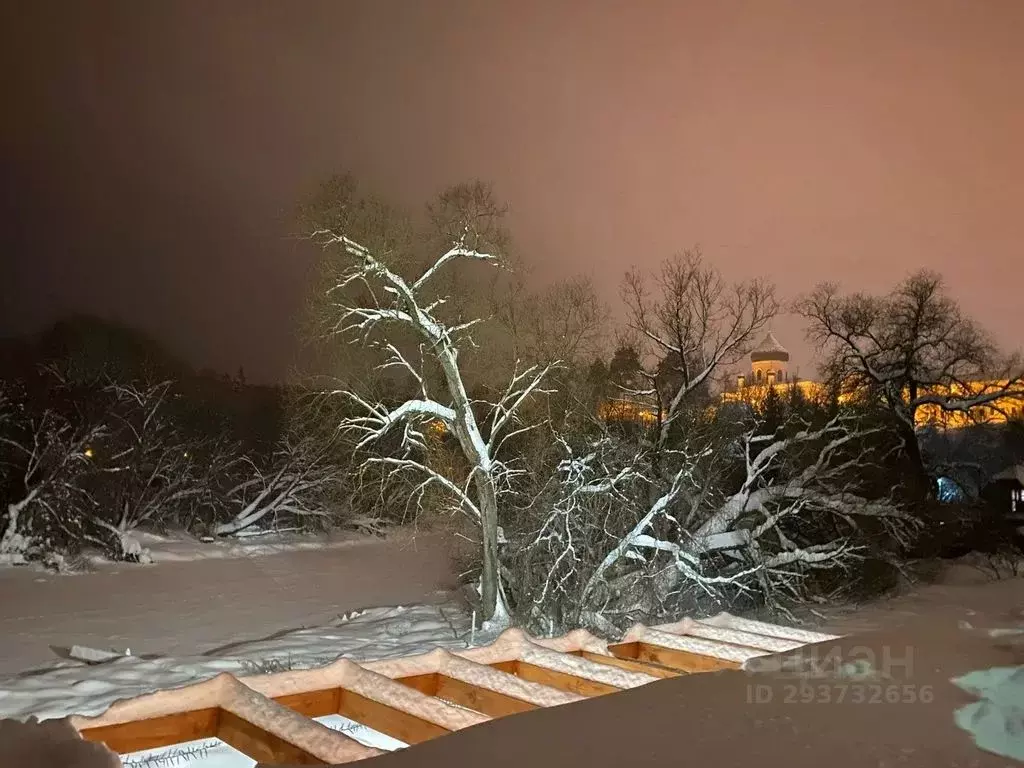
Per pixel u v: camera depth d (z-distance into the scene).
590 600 21.00
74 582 31.20
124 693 14.83
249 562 38.09
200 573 34.50
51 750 4.86
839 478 26.95
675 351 25.72
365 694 7.00
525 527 22.75
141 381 44.47
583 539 21.39
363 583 32.03
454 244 22.05
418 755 4.46
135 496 41.41
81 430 38.72
